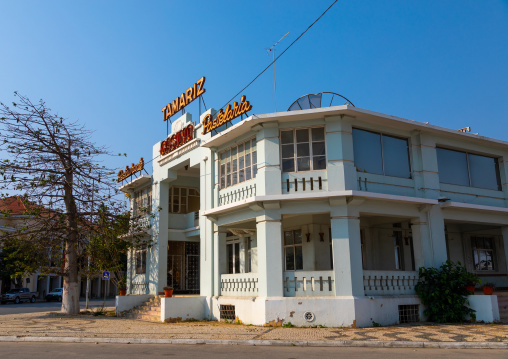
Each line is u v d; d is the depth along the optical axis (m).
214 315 18.27
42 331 14.42
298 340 11.88
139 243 24.59
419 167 17.77
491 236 22.72
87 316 20.83
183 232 24.30
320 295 15.26
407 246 19.92
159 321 18.14
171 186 25.25
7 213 21.08
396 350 10.62
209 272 18.91
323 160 16.19
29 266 21.00
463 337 12.09
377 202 16.28
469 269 21.47
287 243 19.05
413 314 16.47
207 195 19.56
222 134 17.84
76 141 21.03
